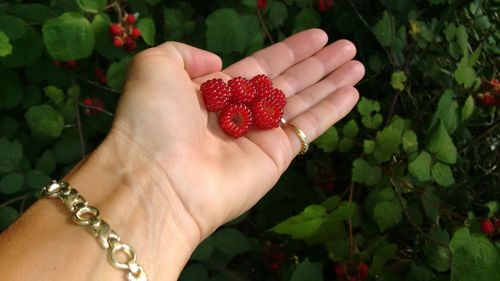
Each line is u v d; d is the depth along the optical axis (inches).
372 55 11.3
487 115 11.1
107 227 5.7
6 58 9.1
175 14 10.6
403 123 9.5
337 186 11.4
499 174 10.1
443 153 8.8
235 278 9.1
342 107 8.9
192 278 8.9
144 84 6.9
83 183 6.3
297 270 7.8
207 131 7.9
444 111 9.4
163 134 6.7
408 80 11.0
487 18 11.8
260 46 10.3
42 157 9.1
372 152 9.3
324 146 9.8
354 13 11.6
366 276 8.7
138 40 10.7
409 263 9.1
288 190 10.8
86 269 5.4
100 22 9.3
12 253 5.3
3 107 9.8
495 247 7.1
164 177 6.6
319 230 8.9
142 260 5.8
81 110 10.3
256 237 10.8
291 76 9.5
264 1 10.3
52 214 5.8
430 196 9.3
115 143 6.7
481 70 11.5
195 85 8.4
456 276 7.0
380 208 8.8
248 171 7.4
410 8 11.6
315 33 9.6
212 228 6.9
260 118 8.0
